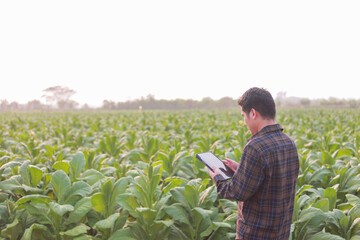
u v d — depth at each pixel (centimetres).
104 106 7181
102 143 629
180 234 272
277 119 1526
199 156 242
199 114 2595
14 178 317
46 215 275
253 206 199
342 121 1430
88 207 274
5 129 1283
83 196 299
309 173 416
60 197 288
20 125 1558
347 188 374
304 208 319
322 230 295
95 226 252
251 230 200
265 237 198
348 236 277
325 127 1184
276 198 194
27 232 256
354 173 382
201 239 275
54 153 540
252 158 189
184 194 286
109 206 277
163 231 275
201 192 310
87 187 296
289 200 204
